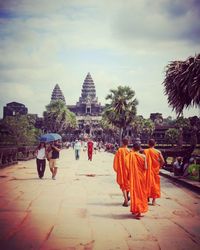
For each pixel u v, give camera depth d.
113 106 55.94
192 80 13.27
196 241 5.79
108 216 7.62
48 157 14.66
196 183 12.32
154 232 6.32
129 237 5.99
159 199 9.98
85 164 24.97
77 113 187.38
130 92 55.38
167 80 14.30
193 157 16.62
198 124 23.45
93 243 5.63
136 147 7.75
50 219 7.22
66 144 85.44
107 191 11.38
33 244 5.52
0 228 6.44
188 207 8.74
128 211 8.19
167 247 5.46
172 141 72.81
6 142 33.88
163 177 16.36
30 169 19.48
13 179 14.49
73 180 14.43
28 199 9.55
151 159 9.05
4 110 125.75
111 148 57.81
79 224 6.85
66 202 9.20
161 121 134.62
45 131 99.25
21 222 6.90
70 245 5.51
